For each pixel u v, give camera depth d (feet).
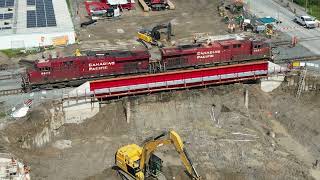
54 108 210.18
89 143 204.54
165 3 348.79
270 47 258.16
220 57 250.98
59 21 298.97
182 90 229.45
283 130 218.59
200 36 291.38
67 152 197.98
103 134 211.61
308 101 231.91
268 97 237.66
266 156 193.47
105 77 236.63
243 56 254.88
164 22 320.50
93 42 285.84
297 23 314.96
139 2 358.23
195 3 360.89
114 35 298.56
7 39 271.69
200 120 221.25
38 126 199.93
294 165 189.06
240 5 335.47
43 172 180.75
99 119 217.15
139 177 171.32
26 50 271.69
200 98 228.22
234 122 217.77
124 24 318.65
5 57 261.85
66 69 227.20
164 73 227.40
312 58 259.60
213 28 307.58
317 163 192.85
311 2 353.92
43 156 193.67
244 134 208.64
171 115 221.87
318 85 234.38
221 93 231.71
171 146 199.11
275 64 243.81
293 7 348.18
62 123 214.07
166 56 240.73
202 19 325.83
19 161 178.60
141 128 215.10
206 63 249.55
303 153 202.18
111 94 218.59
